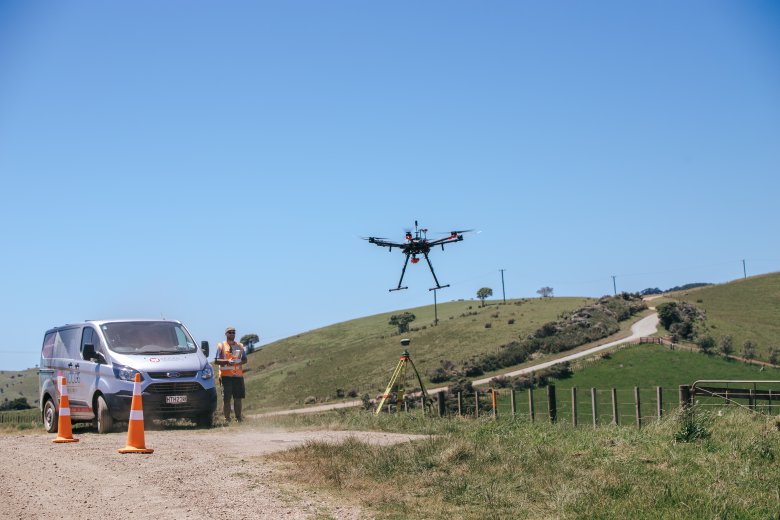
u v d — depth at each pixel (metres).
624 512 7.36
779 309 109.56
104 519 7.32
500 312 125.06
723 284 133.62
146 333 16.17
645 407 38.09
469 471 9.42
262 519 7.47
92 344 15.87
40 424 19.70
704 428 11.47
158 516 7.47
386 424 15.55
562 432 12.71
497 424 13.55
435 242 26.92
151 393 14.91
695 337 88.31
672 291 144.75
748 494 7.92
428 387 74.44
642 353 80.50
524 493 8.42
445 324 120.69
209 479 9.21
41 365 17.83
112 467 9.98
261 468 9.92
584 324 100.56
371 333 132.88
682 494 7.84
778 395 15.29
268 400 87.44
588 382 71.06
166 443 12.50
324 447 11.01
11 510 7.58
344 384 88.69
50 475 9.42
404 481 9.08
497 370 82.31
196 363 15.73
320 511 7.82
